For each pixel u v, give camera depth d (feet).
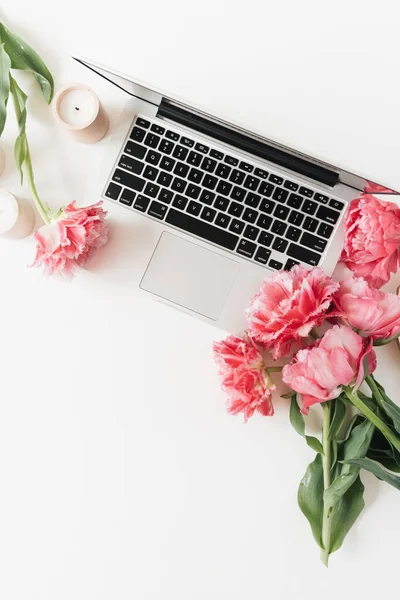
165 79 2.36
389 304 1.91
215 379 2.31
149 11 2.35
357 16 2.35
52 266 2.11
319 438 2.27
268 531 2.28
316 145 2.33
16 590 2.32
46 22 2.35
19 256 2.34
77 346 2.33
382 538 2.26
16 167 2.35
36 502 2.34
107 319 2.32
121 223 2.27
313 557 2.27
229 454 2.29
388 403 2.05
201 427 2.30
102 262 2.28
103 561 2.32
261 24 2.35
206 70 2.36
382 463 2.20
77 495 2.33
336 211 2.21
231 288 2.25
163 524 2.31
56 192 2.33
